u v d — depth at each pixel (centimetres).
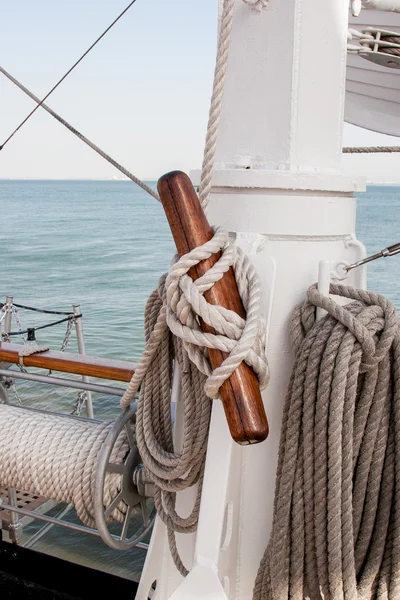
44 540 376
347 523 134
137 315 1650
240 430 114
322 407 132
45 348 230
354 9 155
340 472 132
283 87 144
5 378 238
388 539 141
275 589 142
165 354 162
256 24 146
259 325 119
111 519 192
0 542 242
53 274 2312
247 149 151
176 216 121
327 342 134
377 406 138
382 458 140
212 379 115
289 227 143
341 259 153
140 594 167
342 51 149
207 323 117
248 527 156
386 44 228
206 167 130
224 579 152
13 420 208
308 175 141
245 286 125
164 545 173
